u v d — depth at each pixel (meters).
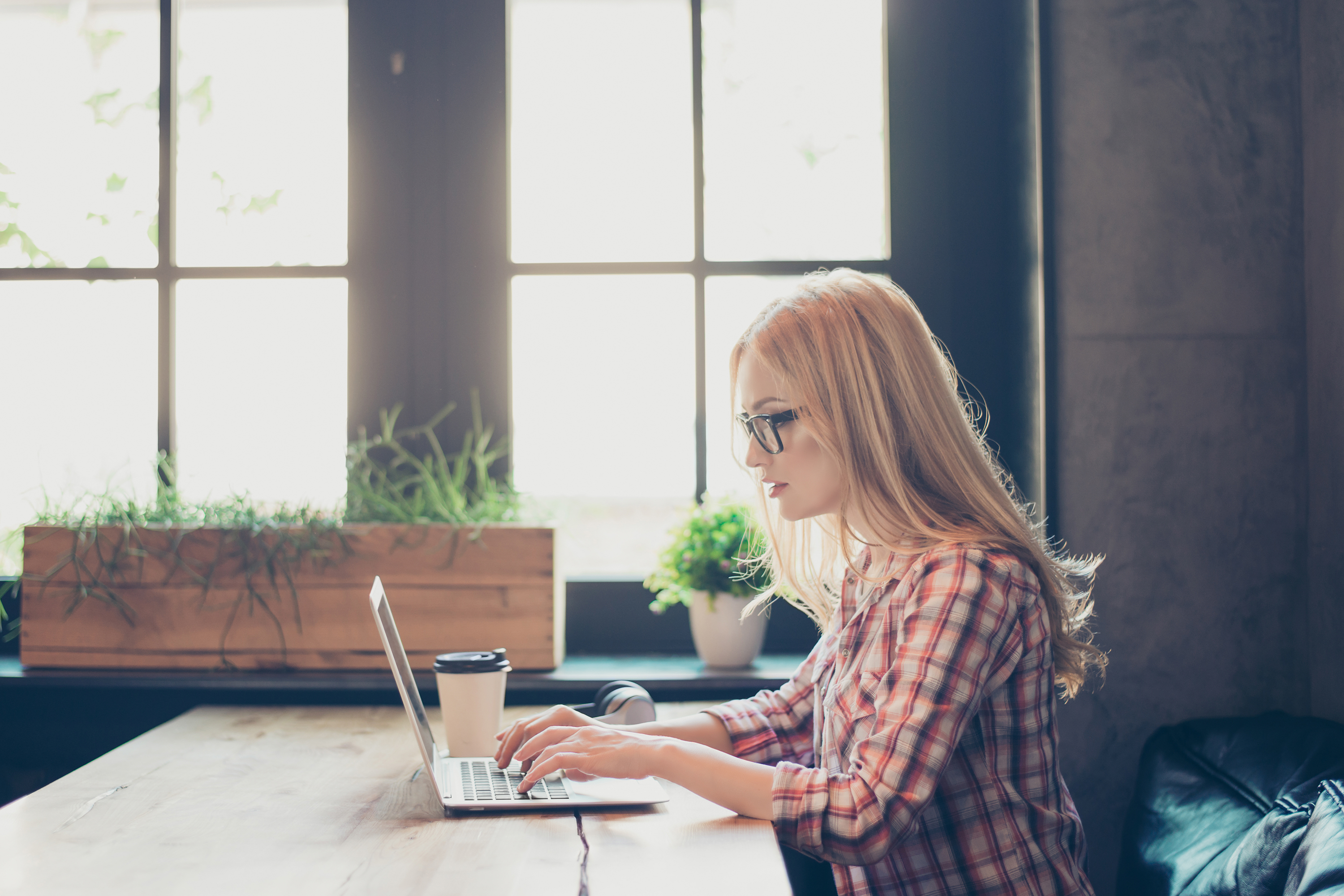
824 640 1.18
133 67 1.78
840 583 1.23
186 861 0.84
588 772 0.97
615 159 1.78
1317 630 1.49
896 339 1.01
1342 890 0.81
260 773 1.13
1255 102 1.53
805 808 0.88
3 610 1.65
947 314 1.75
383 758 1.20
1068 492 1.52
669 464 1.79
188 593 1.54
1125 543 1.52
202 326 1.78
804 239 1.78
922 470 1.01
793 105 1.77
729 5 1.77
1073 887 0.93
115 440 1.77
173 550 1.54
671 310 1.78
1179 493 1.52
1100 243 1.53
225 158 1.78
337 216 1.79
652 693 1.52
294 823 0.94
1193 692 1.52
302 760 1.19
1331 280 1.45
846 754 1.00
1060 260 1.53
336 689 1.54
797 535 1.26
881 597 1.03
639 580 1.77
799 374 1.01
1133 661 1.52
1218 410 1.52
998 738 0.94
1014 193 1.69
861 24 1.78
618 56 1.78
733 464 1.78
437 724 1.40
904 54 1.75
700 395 1.77
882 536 0.99
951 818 0.93
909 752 0.85
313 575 1.55
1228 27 1.54
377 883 0.78
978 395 1.74
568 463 1.79
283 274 1.77
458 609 1.55
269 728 1.37
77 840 0.89
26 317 1.77
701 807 0.99
